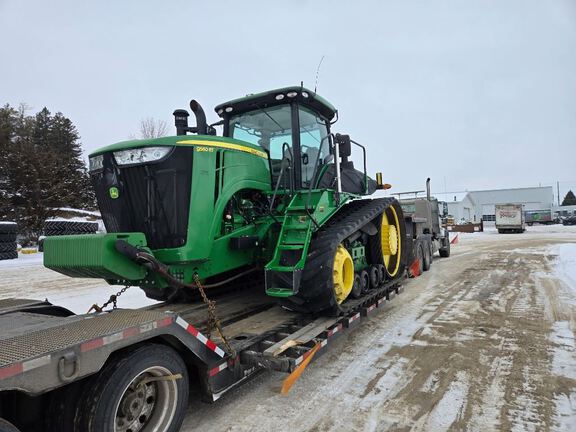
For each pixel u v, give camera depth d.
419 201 11.25
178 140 3.45
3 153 25.47
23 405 2.09
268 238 4.36
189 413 2.88
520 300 6.33
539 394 3.06
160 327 2.33
